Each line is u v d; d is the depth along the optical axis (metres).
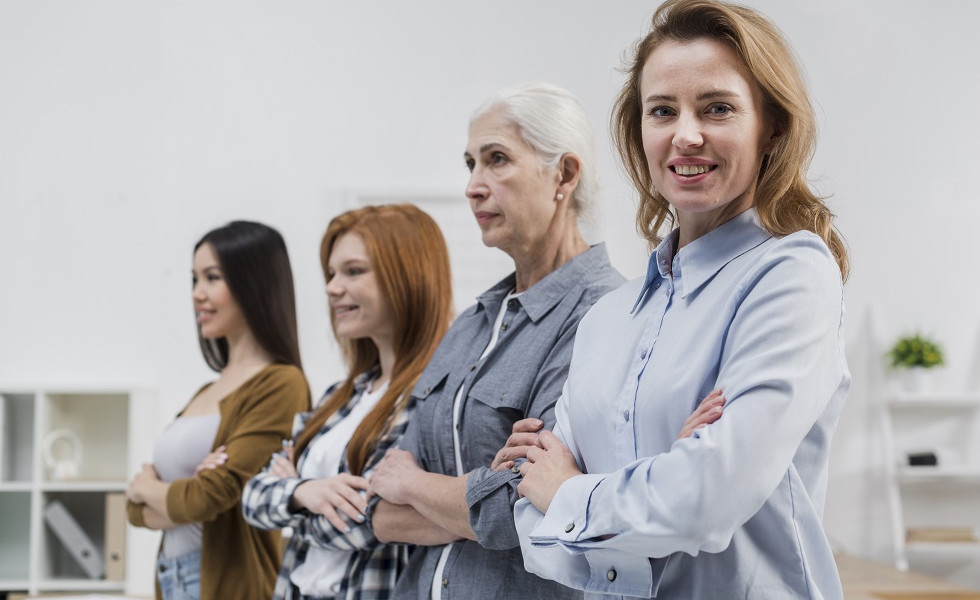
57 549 4.46
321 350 4.79
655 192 1.35
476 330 1.80
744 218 1.19
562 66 4.93
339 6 4.98
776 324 1.05
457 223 4.85
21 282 4.85
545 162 1.70
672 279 1.23
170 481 2.62
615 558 1.10
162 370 4.80
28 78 4.95
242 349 2.77
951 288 4.94
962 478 4.88
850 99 4.99
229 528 2.50
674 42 1.17
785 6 5.03
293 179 4.89
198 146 4.92
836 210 4.96
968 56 5.00
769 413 1.01
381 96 4.93
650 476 1.03
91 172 4.90
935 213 4.96
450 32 4.96
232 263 2.73
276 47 4.96
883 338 4.93
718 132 1.14
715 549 1.01
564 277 1.67
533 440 1.43
